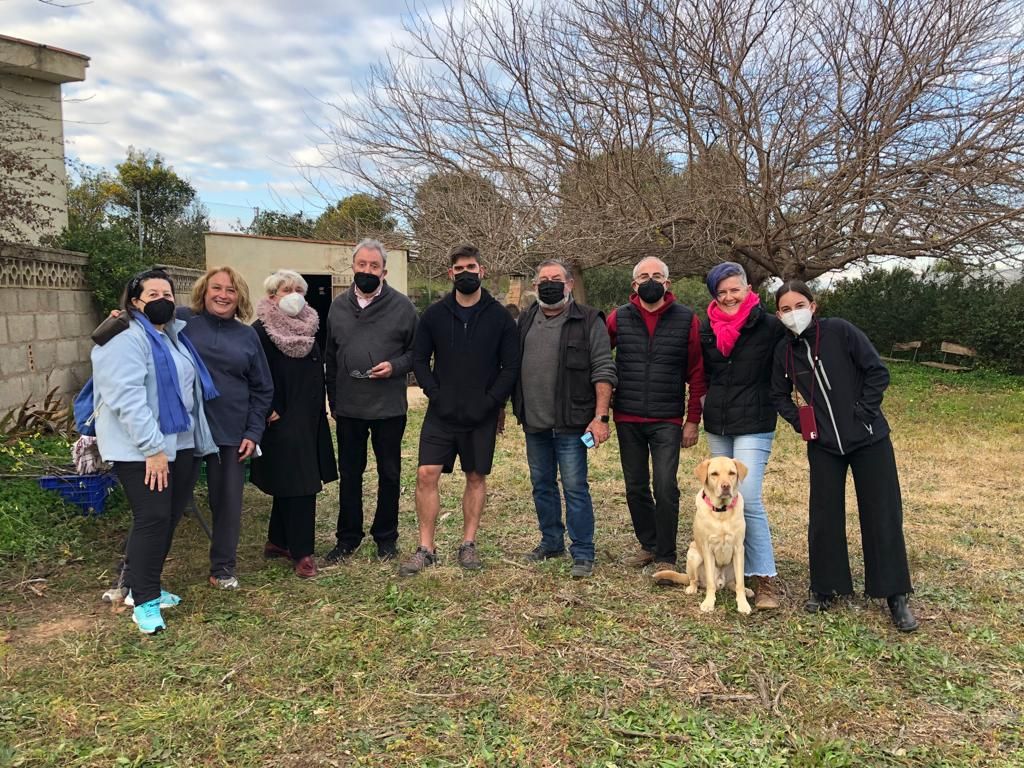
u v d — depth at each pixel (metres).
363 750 2.71
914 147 11.12
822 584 3.96
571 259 12.41
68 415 6.89
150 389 3.59
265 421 4.18
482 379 4.37
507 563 4.68
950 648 3.56
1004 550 5.01
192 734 2.78
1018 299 16.44
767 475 7.20
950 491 6.69
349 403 4.48
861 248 11.95
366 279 4.38
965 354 16.89
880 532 3.79
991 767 2.65
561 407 4.36
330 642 3.54
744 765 2.64
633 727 2.87
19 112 9.48
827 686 3.20
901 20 10.74
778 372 4.00
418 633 3.64
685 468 7.43
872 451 3.80
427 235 13.04
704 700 3.09
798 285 3.85
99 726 2.82
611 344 4.55
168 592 4.06
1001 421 10.59
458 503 6.14
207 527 4.77
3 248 6.46
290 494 4.29
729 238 12.54
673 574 4.27
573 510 4.48
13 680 3.12
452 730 2.83
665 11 11.40
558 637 3.61
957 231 11.02
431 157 13.02
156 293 3.62
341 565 4.61
